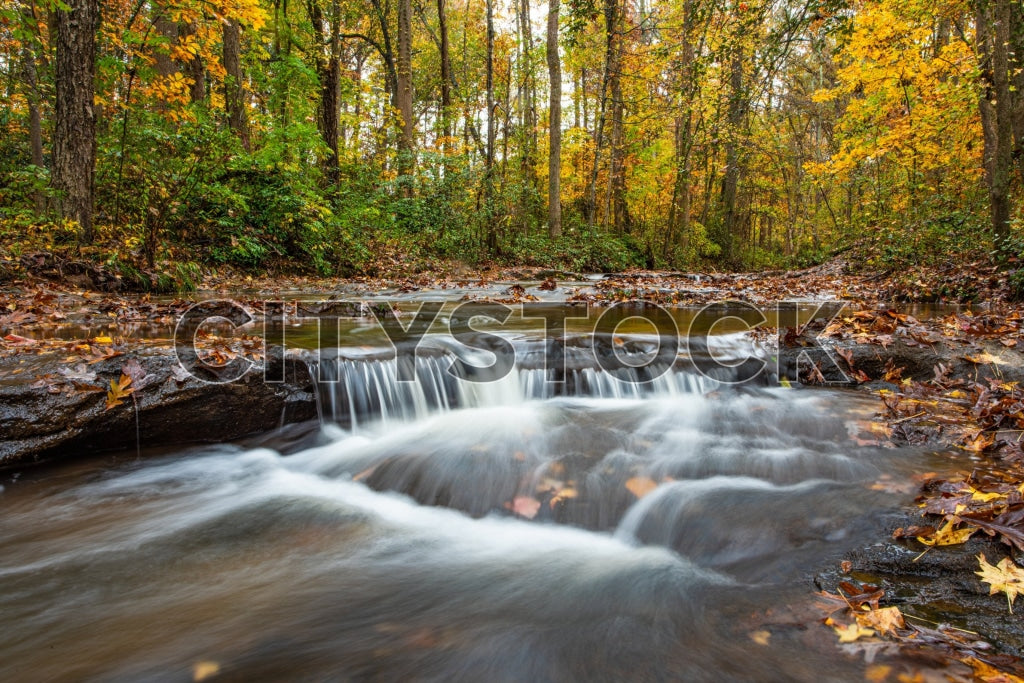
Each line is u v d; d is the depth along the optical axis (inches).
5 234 267.0
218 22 360.5
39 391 123.5
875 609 72.4
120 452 132.1
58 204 297.6
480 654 72.5
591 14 619.5
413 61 1088.2
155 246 308.8
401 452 139.6
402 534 108.5
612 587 88.0
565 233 745.6
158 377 137.3
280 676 68.9
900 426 135.4
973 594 74.5
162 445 136.9
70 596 86.7
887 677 61.2
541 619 80.4
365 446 147.2
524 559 99.0
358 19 877.2
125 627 79.3
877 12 431.5
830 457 122.6
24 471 120.5
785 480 115.1
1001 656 63.2
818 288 414.6
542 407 167.6
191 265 345.4
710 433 141.5
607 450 134.1
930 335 191.5
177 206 355.3
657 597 84.0
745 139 913.5
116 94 382.0
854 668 63.2
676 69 661.3
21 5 275.7
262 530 108.6
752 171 1167.6
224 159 385.1
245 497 122.4
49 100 366.3
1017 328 199.2
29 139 448.8
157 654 73.5
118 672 70.0
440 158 594.9
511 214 699.4
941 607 72.8
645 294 366.9
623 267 738.8
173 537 104.9
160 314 227.5
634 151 937.5
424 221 589.3
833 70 826.8
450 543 105.0
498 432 147.5
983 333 196.4
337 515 115.3
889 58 466.0
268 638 76.8
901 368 179.9
